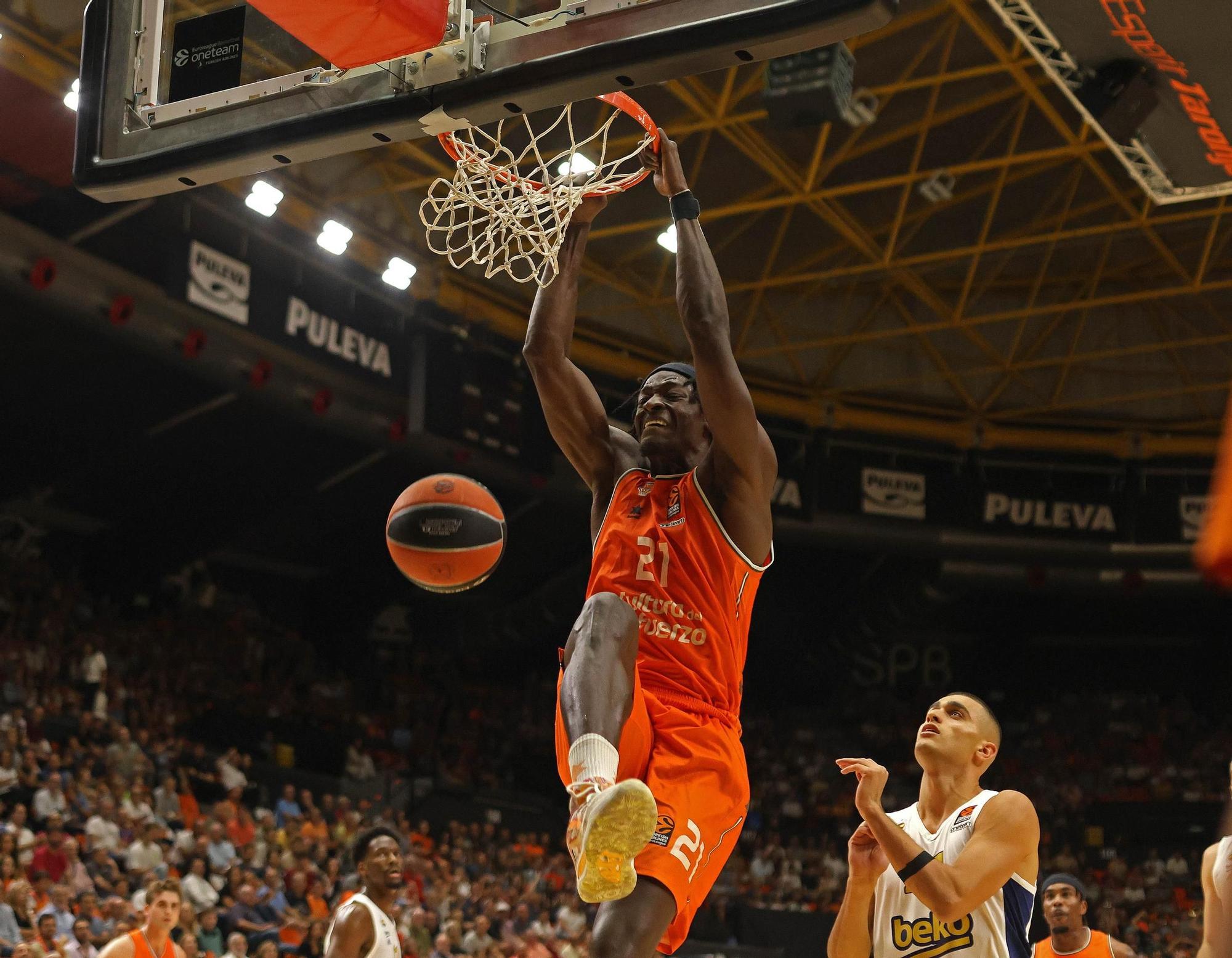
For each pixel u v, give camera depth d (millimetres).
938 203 20000
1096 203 19734
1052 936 5145
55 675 16578
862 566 26938
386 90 3559
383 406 19234
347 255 18250
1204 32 7984
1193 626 29172
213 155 3742
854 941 3447
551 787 23766
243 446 21000
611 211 19781
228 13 3863
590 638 2656
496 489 23141
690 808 2701
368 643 25531
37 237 15391
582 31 3332
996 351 24281
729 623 2939
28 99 14414
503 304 20672
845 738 27266
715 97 16500
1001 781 26328
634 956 2539
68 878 11383
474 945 13430
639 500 3096
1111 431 25172
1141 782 25953
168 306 16703
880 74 16719
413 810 20156
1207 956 2424
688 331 2947
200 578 23734
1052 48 8984
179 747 16453
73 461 20578
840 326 24266
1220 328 24453
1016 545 24578
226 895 12781
